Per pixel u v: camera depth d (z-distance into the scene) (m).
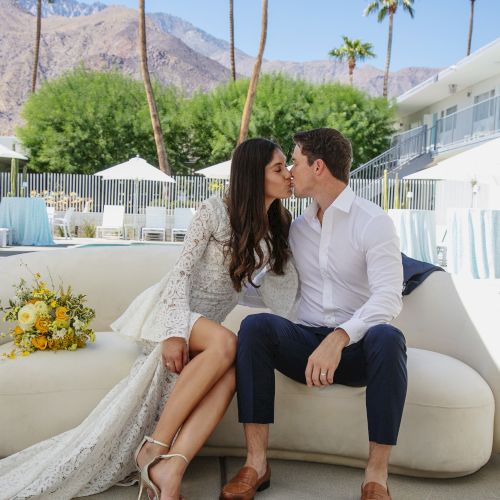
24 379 2.21
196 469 2.25
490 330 2.35
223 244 2.27
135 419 2.11
